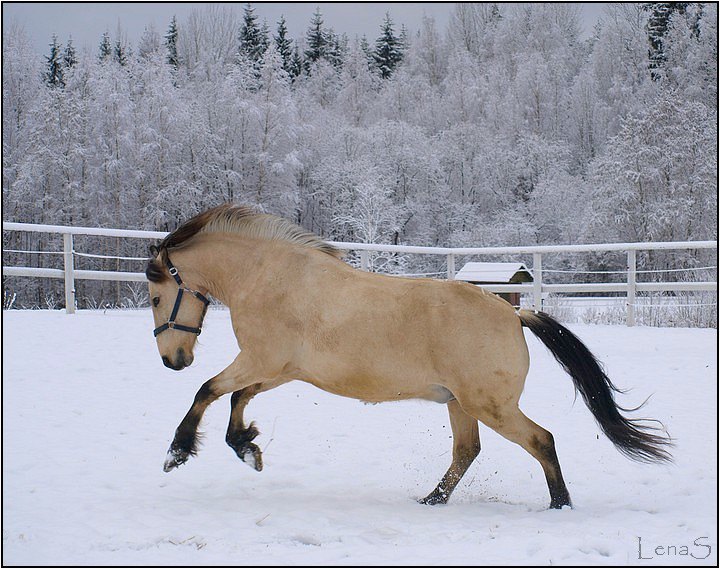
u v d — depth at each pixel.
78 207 33.78
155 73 36.53
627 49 46.66
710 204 32.72
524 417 5.20
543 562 3.96
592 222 33.75
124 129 34.72
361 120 51.06
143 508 5.11
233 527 4.75
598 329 13.20
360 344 5.18
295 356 5.42
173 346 5.96
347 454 6.78
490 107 46.69
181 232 6.02
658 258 33.44
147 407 8.00
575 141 46.22
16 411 7.62
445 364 5.10
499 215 38.22
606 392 5.34
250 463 5.65
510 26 55.84
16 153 35.56
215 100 38.12
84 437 6.95
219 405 8.24
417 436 7.36
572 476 6.13
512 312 5.34
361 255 14.22
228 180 35.97
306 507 5.24
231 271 5.78
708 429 7.21
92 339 10.85
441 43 61.38
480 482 6.04
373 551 4.21
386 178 37.81
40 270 12.94
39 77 39.88
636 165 33.69
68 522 4.78
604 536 4.46
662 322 14.05
